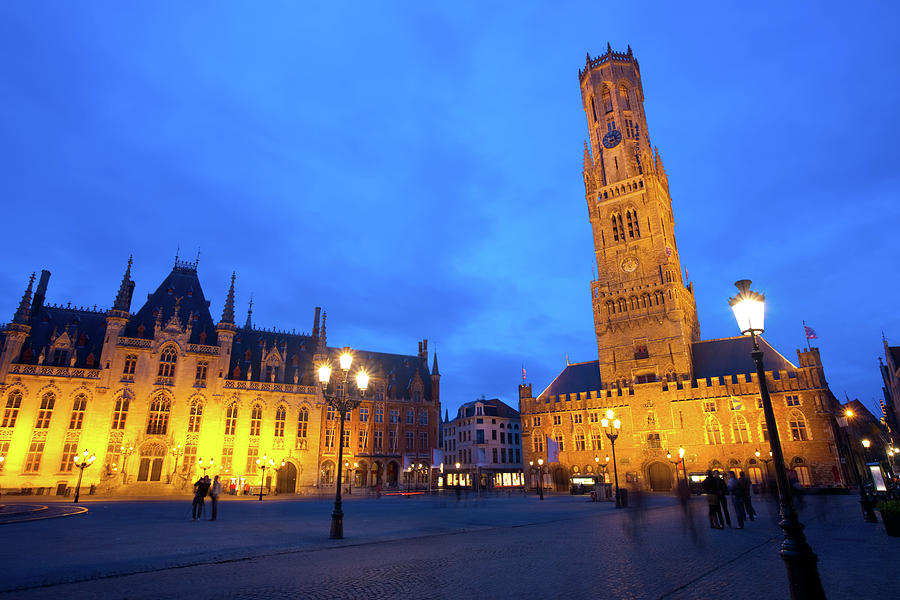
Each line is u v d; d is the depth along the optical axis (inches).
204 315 3120.1
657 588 424.8
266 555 613.3
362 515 1243.2
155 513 1263.5
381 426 3376.0
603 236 3540.8
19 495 2279.8
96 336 2815.0
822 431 2422.5
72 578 473.7
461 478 4207.7
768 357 2819.9
